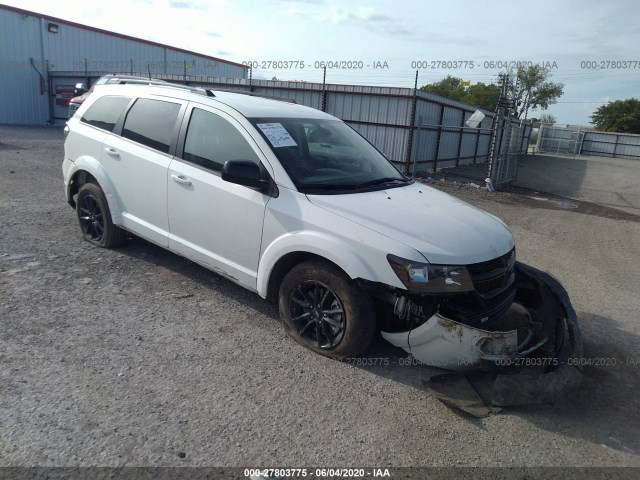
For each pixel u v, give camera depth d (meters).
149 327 4.06
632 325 5.08
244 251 4.16
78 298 4.45
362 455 2.86
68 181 5.86
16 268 4.96
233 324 4.23
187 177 4.48
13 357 3.45
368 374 3.67
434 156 19.91
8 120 28.25
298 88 18.95
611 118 65.06
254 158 4.12
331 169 4.32
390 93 17.03
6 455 2.58
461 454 2.96
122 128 5.24
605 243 8.84
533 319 4.27
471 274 3.48
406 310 3.41
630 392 3.79
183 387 3.31
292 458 2.78
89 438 2.76
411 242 3.44
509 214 10.90
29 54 28.58
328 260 3.74
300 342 3.96
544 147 44.53
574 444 3.13
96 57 31.30
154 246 5.90
